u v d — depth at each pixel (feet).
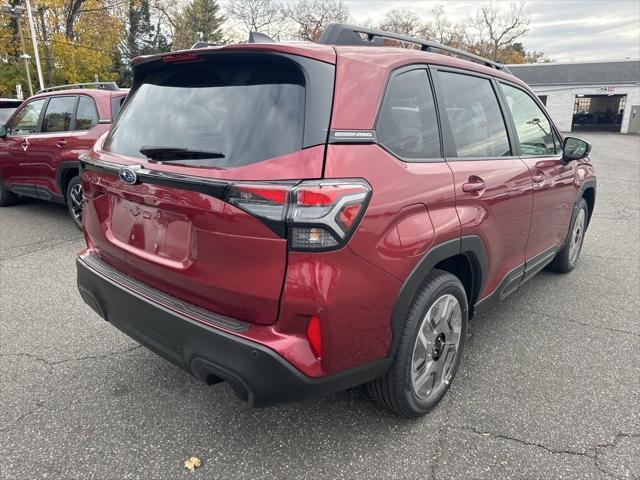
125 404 9.03
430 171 7.84
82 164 9.31
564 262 15.74
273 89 6.82
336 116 6.58
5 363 10.40
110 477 7.30
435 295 8.07
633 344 11.48
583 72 146.10
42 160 21.49
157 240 7.52
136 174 7.42
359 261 6.48
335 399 9.20
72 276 15.62
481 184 8.89
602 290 14.88
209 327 6.66
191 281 6.98
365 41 8.10
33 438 8.10
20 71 101.04
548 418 8.71
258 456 7.75
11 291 14.35
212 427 8.42
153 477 7.32
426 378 8.46
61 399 9.16
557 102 140.46
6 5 94.73
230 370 6.46
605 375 10.14
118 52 145.89
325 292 6.18
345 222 6.21
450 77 9.16
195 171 6.72
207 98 7.41
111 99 20.34
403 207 7.08
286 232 6.03
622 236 21.34
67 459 7.64
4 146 23.58
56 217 23.75
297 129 6.43
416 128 7.97
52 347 11.09
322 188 6.08
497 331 12.14
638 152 71.67
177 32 174.29
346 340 6.65
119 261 8.53
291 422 8.56
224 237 6.37
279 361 6.28
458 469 7.50
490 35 200.44
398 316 7.25
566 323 12.59
